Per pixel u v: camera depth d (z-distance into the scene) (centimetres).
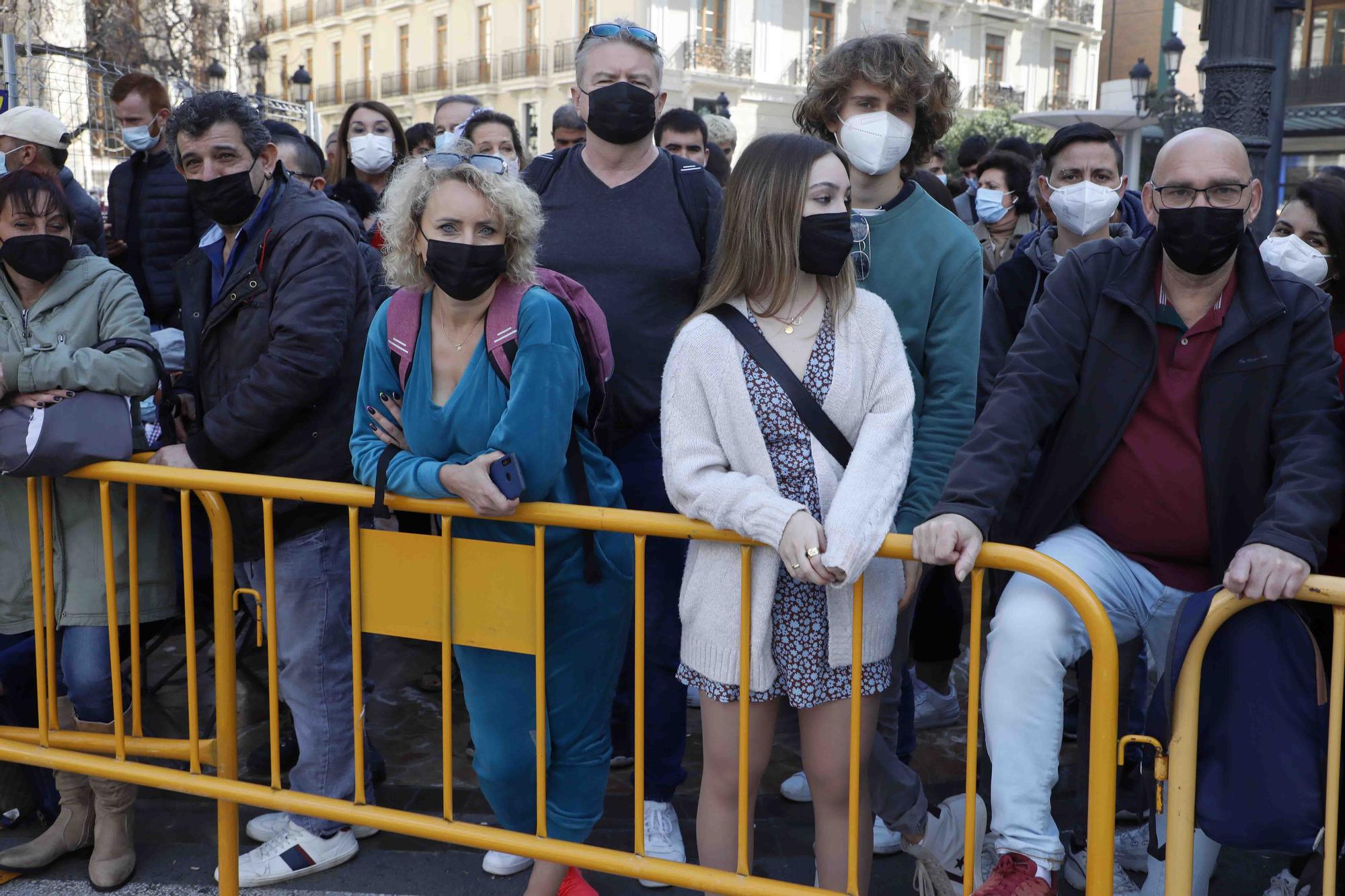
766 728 237
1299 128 2264
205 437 288
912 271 263
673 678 312
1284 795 204
